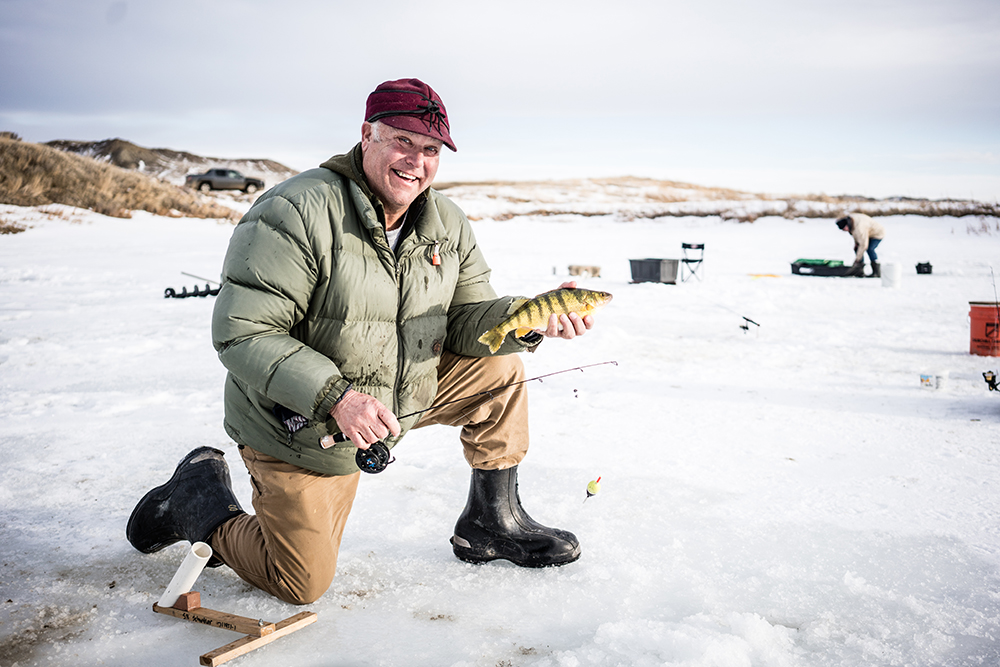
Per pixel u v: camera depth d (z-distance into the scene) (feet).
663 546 10.61
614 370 23.94
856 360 25.55
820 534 11.02
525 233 126.41
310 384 7.72
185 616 8.57
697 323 34.60
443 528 11.34
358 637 8.23
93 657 7.82
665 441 16.05
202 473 9.69
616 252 87.10
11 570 9.80
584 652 7.73
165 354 26.55
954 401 19.57
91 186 121.90
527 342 9.30
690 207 172.04
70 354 26.20
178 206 127.65
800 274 62.28
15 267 59.72
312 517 8.51
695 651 7.57
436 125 8.41
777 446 15.69
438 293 9.14
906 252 86.07
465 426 10.13
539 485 13.20
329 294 8.34
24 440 15.93
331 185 8.41
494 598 9.14
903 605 8.88
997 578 9.61
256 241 8.11
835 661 7.70
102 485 13.20
